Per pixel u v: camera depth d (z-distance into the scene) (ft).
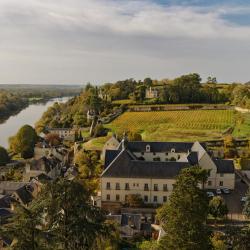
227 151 449.48
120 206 307.58
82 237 100.73
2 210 265.34
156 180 311.47
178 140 520.83
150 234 245.04
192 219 126.41
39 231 100.22
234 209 295.07
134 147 405.59
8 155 523.29
